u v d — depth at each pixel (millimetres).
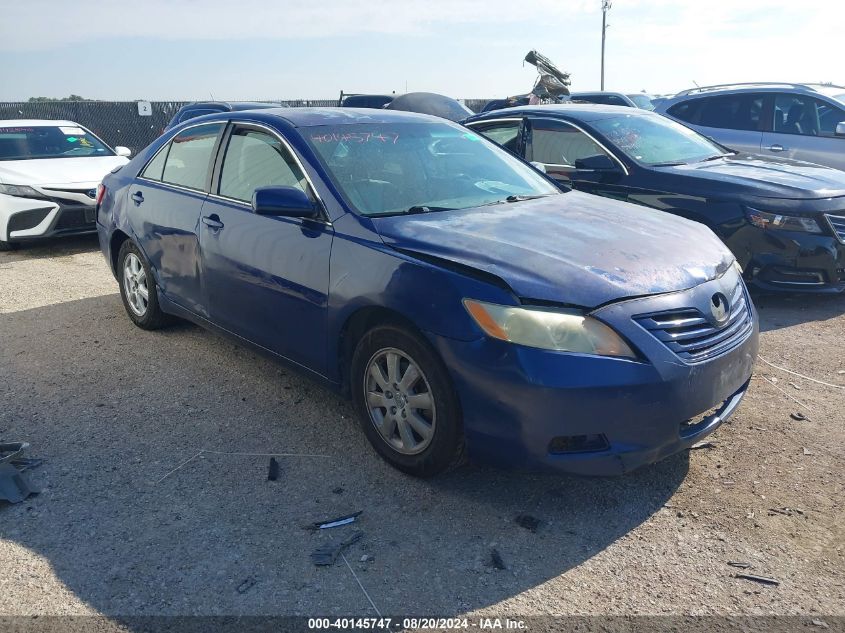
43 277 7426
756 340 3553
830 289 5910
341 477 3502
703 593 2684
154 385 4605
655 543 2980
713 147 7270
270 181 4156
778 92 9266
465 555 2912
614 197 6574
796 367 4816
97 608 2615
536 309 2939
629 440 2953
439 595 2684
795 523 3094
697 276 3299
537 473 3031
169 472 3555
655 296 3086
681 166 6492
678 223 3977
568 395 2863
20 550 2947
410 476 3477
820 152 8805
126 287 5652
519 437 2951
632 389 2896
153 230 5031
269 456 3707
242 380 4684
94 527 3102
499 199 4172
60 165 8992
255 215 4113
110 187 5719
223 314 4449
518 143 7332
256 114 4496
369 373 3529
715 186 6082
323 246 3662
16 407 4297
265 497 3328
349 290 3488
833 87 9320
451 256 3219
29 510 3230
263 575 2789
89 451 3766
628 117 7160
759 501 3260
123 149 10133
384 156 4184
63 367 4910
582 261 3197
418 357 3219
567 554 2918
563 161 6988
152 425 4062
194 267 4637
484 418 3018
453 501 3289
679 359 3018
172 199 4855
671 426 3018
